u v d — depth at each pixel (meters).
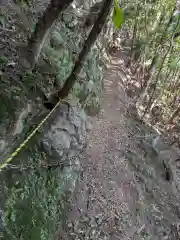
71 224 3.38
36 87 3.30
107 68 7.01
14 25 3.32
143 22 7.11
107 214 3.87
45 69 3.62
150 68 6.42
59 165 3.41
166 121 6.53
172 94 6.75
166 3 6.08
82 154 4.20
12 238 2.46
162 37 5.81
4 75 2.83
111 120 5.48
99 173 4.28
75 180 3.77
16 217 2.58
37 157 3.09
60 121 3.69
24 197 2.75
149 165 5.15
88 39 3.08
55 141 3.42
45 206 3.03
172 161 5.67
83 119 4.44
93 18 4.91
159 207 4.62
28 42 3.11
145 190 4.71
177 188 5.21
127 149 5.12
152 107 6.62
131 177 4.68
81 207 3.65
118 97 6.22
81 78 4.66
